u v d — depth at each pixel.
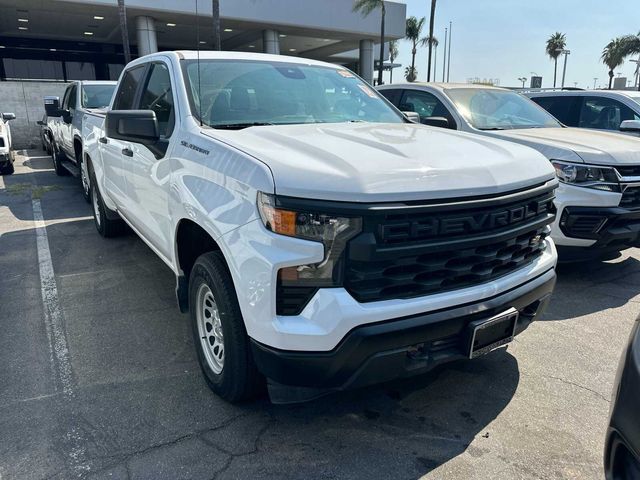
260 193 2.26
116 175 4.66
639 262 5.61
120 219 5.85
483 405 2.94
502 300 2.55
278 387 2.52
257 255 2.26
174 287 4.61
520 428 2.74
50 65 30.34
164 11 20.78
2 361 3.34
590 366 3.39
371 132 3.07
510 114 6.36
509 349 3.62
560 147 4.76
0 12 20.84
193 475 2.37
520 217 2.61
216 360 2.94
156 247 3.81
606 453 1.85
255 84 3.63
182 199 2.94
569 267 5.45
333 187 2.15
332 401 2.96
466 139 3.04
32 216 7.34
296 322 2.22
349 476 2.38
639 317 1.98
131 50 32.22
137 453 2.51
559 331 3.91
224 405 2.89
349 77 4.36
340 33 26.58
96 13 21.06
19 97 17.09
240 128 3.20
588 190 4.54
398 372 2.37
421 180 2.27
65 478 2.34
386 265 2.23
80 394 2.99
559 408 2.92
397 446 2.59
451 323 2.39
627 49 40.72
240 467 2.42
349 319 2.17
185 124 3.15
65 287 4.60
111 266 5.15
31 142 17.52
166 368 3.28
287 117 3.49
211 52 3.84
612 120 7.47
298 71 3.99
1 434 2.63
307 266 2.19
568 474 2.41
